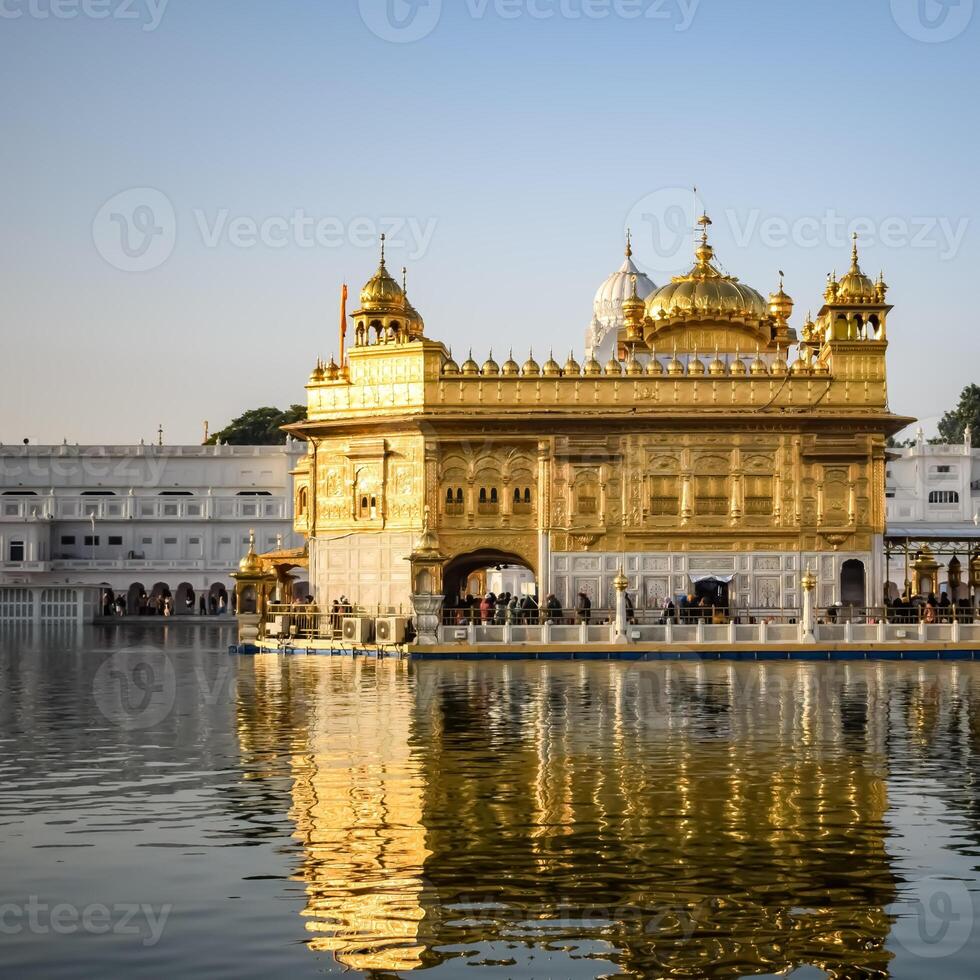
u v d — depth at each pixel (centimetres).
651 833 1912
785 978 1373
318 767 2442
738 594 5697
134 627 8975
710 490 5712
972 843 1856
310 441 6025
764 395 5722
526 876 1692
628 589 5700
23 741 2770
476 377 5762
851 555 5722
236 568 10631
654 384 5731
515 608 5375
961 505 10794
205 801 2123
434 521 5725
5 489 10931
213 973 1370
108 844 1841
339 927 1498
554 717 3180
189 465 11088
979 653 5075
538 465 5719
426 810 2061
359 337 6153
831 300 5769
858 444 5722
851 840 1875
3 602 9325
